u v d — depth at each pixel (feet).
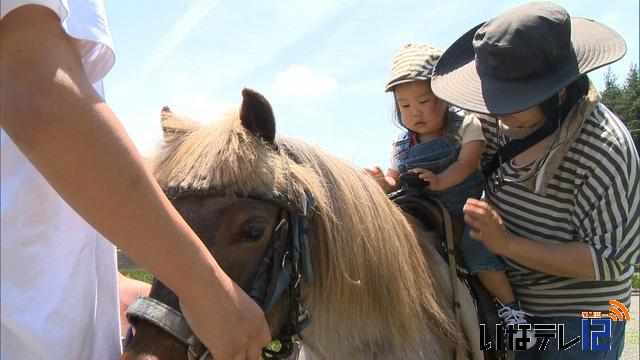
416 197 6.61
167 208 2.97
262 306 4.27
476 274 6.59
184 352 3.71
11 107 2.60
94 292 3.61
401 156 7.35
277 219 4.48
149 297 3.87
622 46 5.49
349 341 5.14
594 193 5.68
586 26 6.29
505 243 5.70
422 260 5.70
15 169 3.03
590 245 5.70
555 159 5.77
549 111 5.89
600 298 6.23
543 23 5.33
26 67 2.65
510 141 6.51
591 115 5.82
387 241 5.23
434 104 6.90
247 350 3.37
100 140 2.75
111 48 3.27
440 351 5.63
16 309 2.98
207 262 3.12
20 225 3.03
